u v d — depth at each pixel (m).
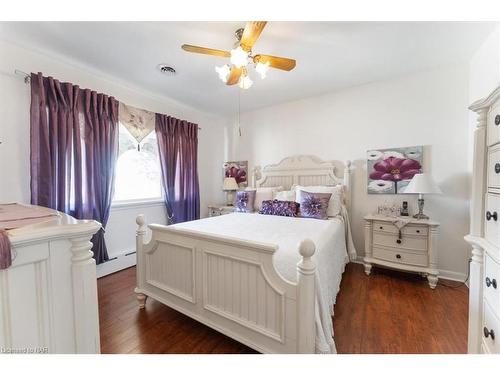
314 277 1.14
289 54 2.26
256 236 1.81
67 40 2.02
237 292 1.40
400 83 2.78
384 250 2.55
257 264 1.29
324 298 1.34
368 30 1.89
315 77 2.78
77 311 0.81
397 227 2.46
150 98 3.30
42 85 2.13
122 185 3.06
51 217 1.00
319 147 3.38
